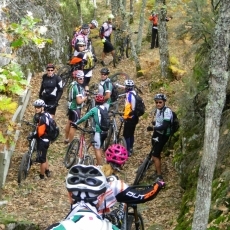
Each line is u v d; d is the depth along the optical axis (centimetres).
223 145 721
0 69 520
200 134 868
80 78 1069
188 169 831
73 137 1109
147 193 401
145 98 1392
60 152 1089
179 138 1007
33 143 943
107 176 458
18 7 1686
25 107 1290
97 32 2222
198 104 877
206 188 461
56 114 1308
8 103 573
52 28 1838
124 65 1784
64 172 989
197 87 872
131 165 1016
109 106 1089
